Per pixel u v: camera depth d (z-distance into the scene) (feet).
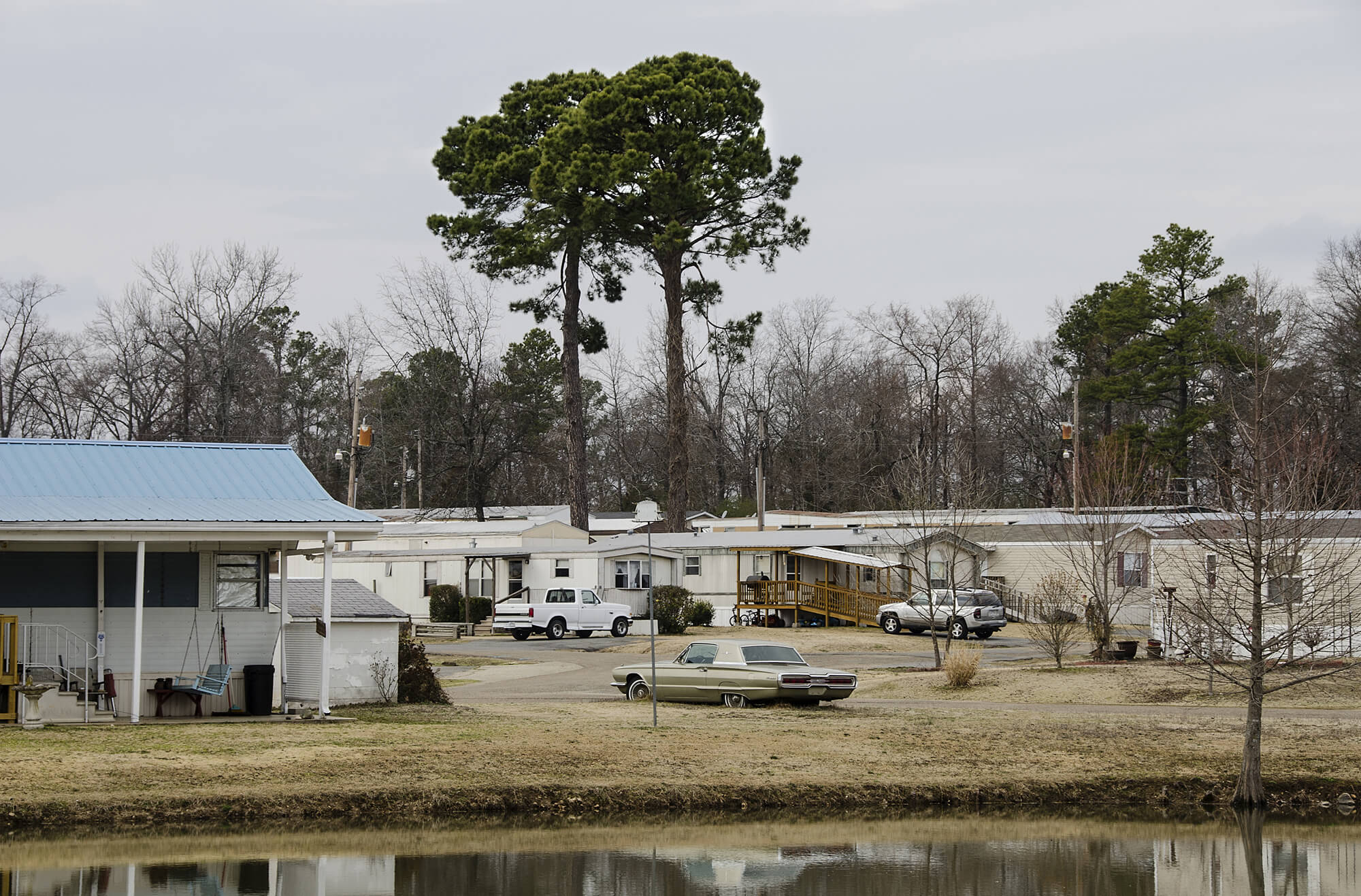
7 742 80.94
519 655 175.11
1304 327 285.02
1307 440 159.33
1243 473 93.97
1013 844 71.67
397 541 247.29
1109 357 333.62
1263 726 100.83
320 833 69.72
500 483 372.99
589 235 234.38
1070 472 309.63
